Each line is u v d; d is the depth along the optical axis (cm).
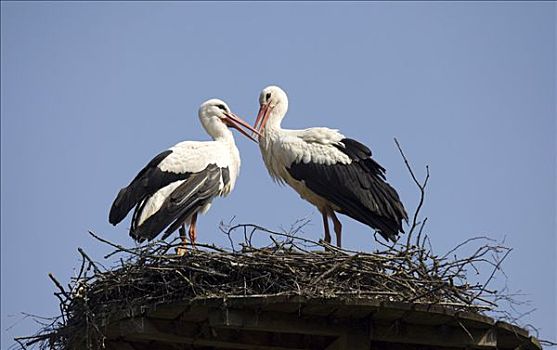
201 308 1206
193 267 1247
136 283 1274
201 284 1235
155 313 1227
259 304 1179
